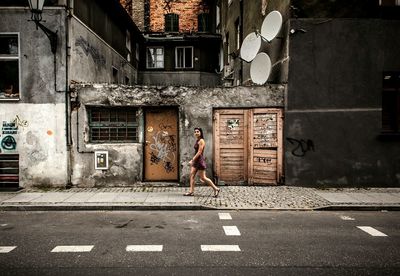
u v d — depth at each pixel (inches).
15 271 174.2
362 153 398.0
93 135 402.9
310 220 274.7
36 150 382.9
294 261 187.8
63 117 381.1
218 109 404.2
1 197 339.9
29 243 217.6
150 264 183.5
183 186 399.5
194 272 173.0
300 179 398.9
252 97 400.2
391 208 311.3
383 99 408.8
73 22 392.5
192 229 248.8
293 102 396.8
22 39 378.6
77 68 406.0
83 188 386.6
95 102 389.4
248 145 404.8
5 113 380.2
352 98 396.8
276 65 437.1
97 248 208.4
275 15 404.8
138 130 402.6
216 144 404.8
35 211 306.5
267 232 241.4
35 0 333.7
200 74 880.9
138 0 1008.9
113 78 578.9
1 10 376.5
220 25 877.2
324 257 193.6
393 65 398.6
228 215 289.6
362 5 394.3
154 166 410.9
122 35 648.4
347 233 239.6
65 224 262.8
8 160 386.6
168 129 408.8
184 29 1018.7
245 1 590.9
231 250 204.8
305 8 393.7
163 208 309.9
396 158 398.6
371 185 398.0
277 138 398.9
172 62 887.1
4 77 388.5
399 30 398.0
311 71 395.2
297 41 394.0
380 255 197.0
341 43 394.9
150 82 878.4
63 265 182.2
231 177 406.3
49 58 380.2
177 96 398.0
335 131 396.5
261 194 358.0
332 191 374.6
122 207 309.6
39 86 380.2
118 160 395.2
